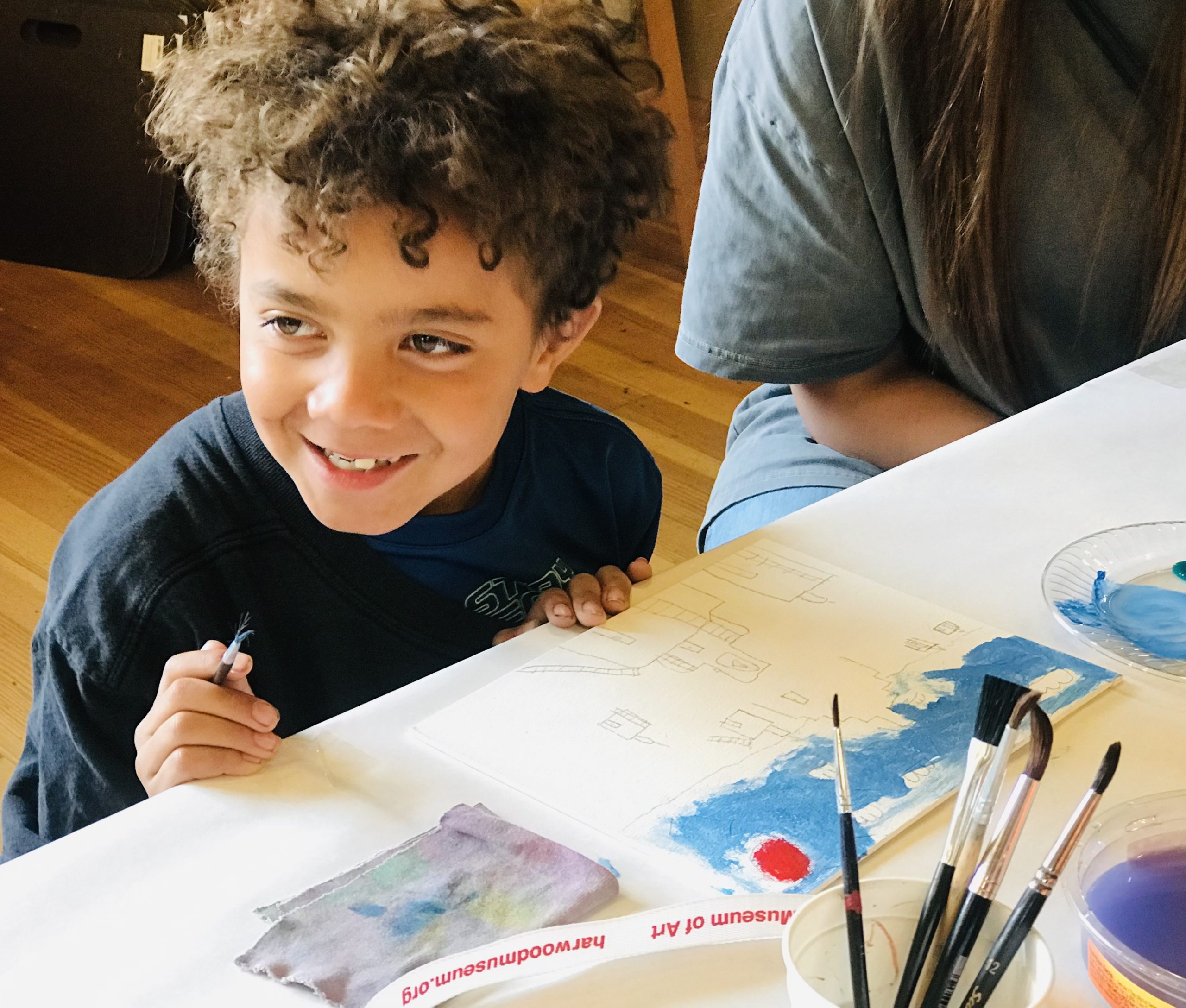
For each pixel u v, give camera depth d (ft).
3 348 7.73
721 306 3.84
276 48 2.45
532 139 2.44
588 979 1.59
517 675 2.18
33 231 8.75
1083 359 3.84
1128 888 1.64
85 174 8.55
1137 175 3.54
